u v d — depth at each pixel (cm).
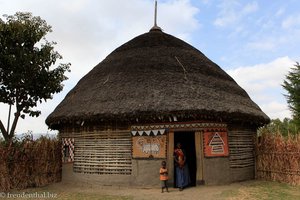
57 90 1653
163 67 1432
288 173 1369
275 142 1436
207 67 1542
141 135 1275
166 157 1249
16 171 1341
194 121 1266
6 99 1552
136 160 1268
